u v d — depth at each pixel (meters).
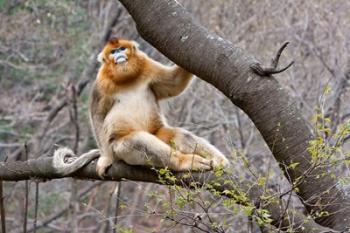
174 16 9.96
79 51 29.77
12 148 30.27
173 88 12.27
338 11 21.67
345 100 20.97
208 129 24.05
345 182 9.30
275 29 22.77
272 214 9.34
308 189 9.51
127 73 12.03
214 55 9.74
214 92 22.12
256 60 9.66
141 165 11.30
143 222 21.59
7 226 27.20
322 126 8.86
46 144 28.38
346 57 20.53
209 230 9.85
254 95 9.57
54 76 30.05
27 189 12.54
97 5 31.03
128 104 12.04
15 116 28.56
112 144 11.66
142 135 11.29
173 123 23.25
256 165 19.83
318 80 21.03
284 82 20.78
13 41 29.94
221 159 11.01
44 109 30.91
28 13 30.05
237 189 8.92
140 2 10.02
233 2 23.80
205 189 9.39
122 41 12.24
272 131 9.57
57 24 30.41
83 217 26.83
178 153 10.92
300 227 9.12
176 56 10.02
